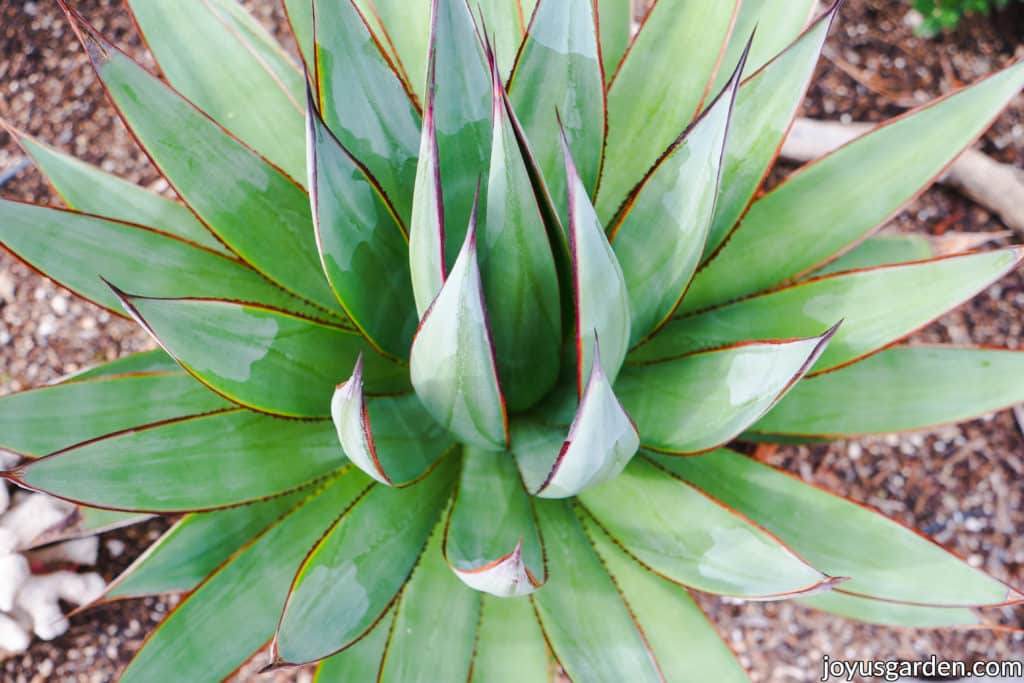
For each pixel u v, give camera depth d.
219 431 0.97
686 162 0.93
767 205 1.03
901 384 1.04
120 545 1.19
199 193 0.98
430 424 1.01
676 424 0.97
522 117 0.97
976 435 1.24
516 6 1.01
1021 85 0.98
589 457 0.89
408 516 0.98
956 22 1.31
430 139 0.85
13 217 0.95
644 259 0.97
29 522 1.14
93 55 0.94
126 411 1.00
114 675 1.16
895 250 1.13
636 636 0.96
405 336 1.01
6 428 0.98
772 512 1.00
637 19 1.36
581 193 0.85
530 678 0.98
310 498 1.00
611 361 0.93
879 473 1.23
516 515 0.97
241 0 1.33
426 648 0.96
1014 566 1.21
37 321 1.24
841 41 1.34
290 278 1.01
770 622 1.20
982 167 1.28
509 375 0.98
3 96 1.30
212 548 1.02
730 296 1.04
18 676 1.16
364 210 0.94
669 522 0.97
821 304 0.99
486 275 0.93
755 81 0.97
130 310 0.89
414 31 1.04
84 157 1.28
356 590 0.94
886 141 1.01
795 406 1.04
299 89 1.10
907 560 0.98
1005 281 1.28
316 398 0.98
